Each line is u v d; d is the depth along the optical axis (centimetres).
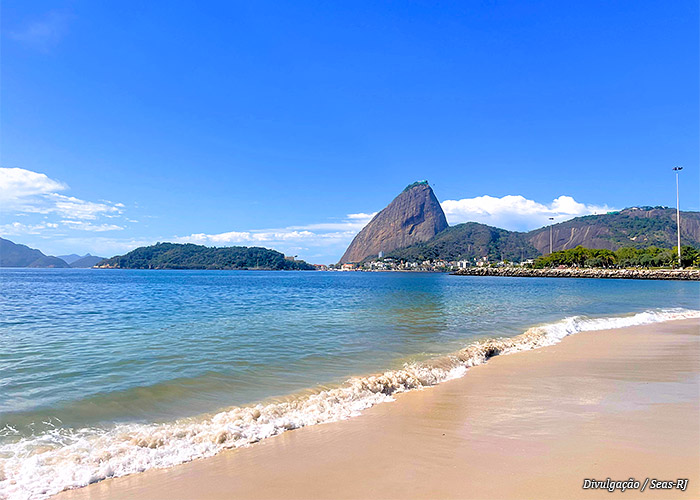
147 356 1102
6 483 462
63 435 597
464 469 484
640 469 473
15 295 3809
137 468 508
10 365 996
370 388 821
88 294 4000
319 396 770
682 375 965
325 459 524
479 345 1243
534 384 890
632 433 589
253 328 1631
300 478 472
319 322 1822
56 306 2623
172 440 583
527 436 587
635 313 2350
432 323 1806
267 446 573
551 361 1130
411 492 432
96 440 580
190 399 764
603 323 1897
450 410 718
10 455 530
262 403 743
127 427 630
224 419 655
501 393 823
